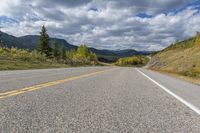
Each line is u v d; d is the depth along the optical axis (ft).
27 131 10.77
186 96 26.14
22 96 20.20
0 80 33.96
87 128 11.70
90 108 16.67
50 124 12.09
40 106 16.38
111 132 11.22
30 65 103.96
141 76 61.62
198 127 12.92
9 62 97.86
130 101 20.54
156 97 23.93
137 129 11.96
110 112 15.70
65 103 17.99
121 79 46.78
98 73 67.56
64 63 186.70
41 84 30.27
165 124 13.26
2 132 10.50
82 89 27.32
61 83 33.09
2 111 14.43
